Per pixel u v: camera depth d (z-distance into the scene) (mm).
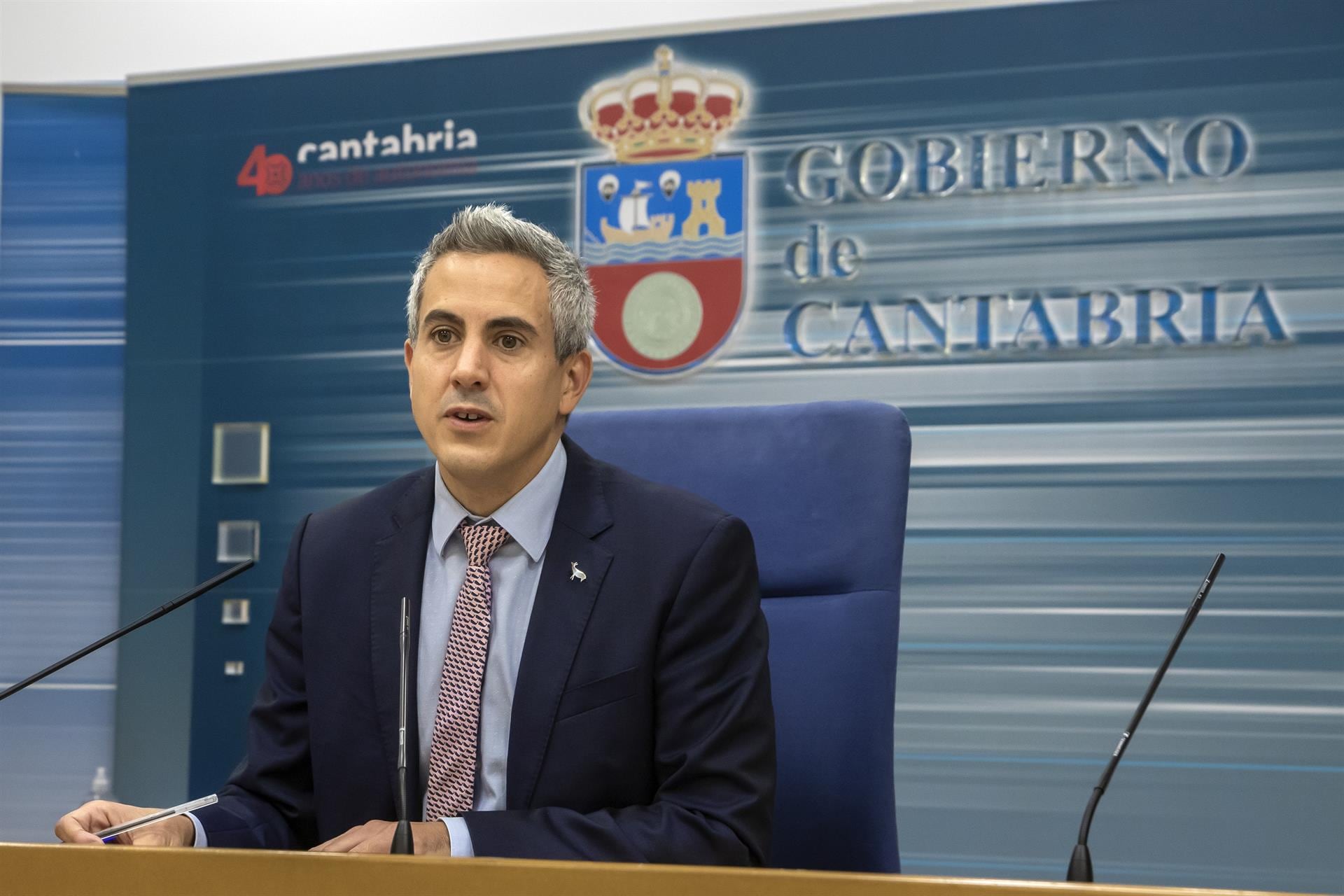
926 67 3811
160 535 4227
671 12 3996
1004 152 3746
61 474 4305
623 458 1912
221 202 4273
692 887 934
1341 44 3541
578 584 1620
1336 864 3416
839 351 3840
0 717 4242
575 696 1575
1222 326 3584
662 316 3959
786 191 3896
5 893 1026
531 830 1390
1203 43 3621
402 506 1740
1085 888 902
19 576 4285
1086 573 3635
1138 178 3654
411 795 1594
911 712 3715
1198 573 3559
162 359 4277
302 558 1752
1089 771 3590
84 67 4371
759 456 1864
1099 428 3650
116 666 4219
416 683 1641
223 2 4297
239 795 1666
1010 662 3662
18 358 4344
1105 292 3660
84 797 4184
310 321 4195
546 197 4059
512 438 1584
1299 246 3545
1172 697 3549
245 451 4199
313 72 4234
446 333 1606
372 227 4172
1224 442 3564
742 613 1619
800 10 3906
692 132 3969
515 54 4098
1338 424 3492
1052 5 3723
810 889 921
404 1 4180
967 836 3650
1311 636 3479
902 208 3814
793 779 1740
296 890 981
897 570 1786
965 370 3748
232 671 4141
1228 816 3488
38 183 4363
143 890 1005
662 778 1563
